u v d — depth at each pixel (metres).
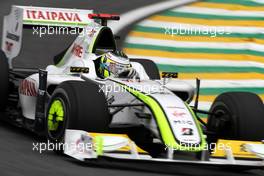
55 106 27.83
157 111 26.72
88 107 26.53
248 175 28.45
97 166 26.19
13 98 34.72
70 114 26.56
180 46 53.00
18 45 35.44
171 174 26.45
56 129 27.62
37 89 30.86
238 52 52.31
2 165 24.80
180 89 31.02
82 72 29.28
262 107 28.69
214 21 60.41
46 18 36.66
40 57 49.44
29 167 24.81
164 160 25.34
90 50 31.62
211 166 29.70
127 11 64.12
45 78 29.08
